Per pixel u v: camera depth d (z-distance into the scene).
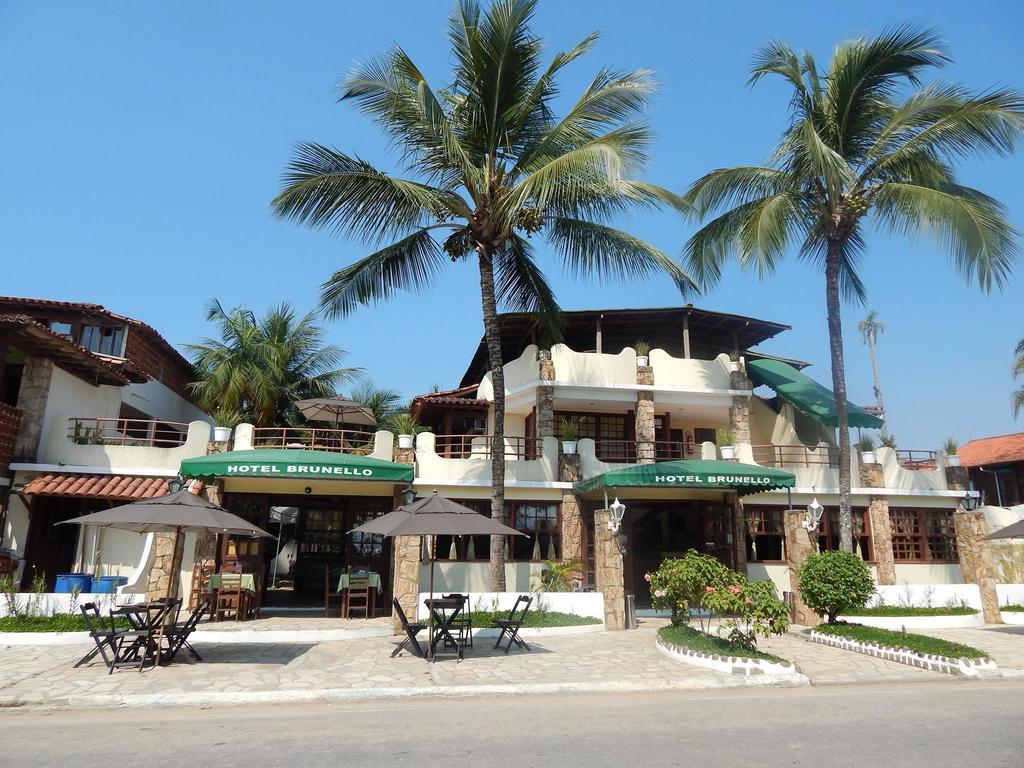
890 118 19.59
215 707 8.85
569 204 17.25
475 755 6.49
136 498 17.39
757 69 19.80
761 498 21.94
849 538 19.34
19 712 8.48
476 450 25.62
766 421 27.42
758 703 9.09
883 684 10.80
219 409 29.44
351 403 23.38
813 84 19.84
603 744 6.91
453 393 27.20
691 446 24.92
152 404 25.91
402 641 13.61
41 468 17.89
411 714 8.39
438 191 17.47
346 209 16.72
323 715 8.34
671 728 7.61
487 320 17.70
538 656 12.32
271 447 20.50
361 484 19.08
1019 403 39.47
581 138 17.17
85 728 7.62
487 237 17.72
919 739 7.17
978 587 18.72
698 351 27.62
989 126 17.62
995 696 9.66
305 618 16.75
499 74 16.80
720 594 11.41
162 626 11.35
